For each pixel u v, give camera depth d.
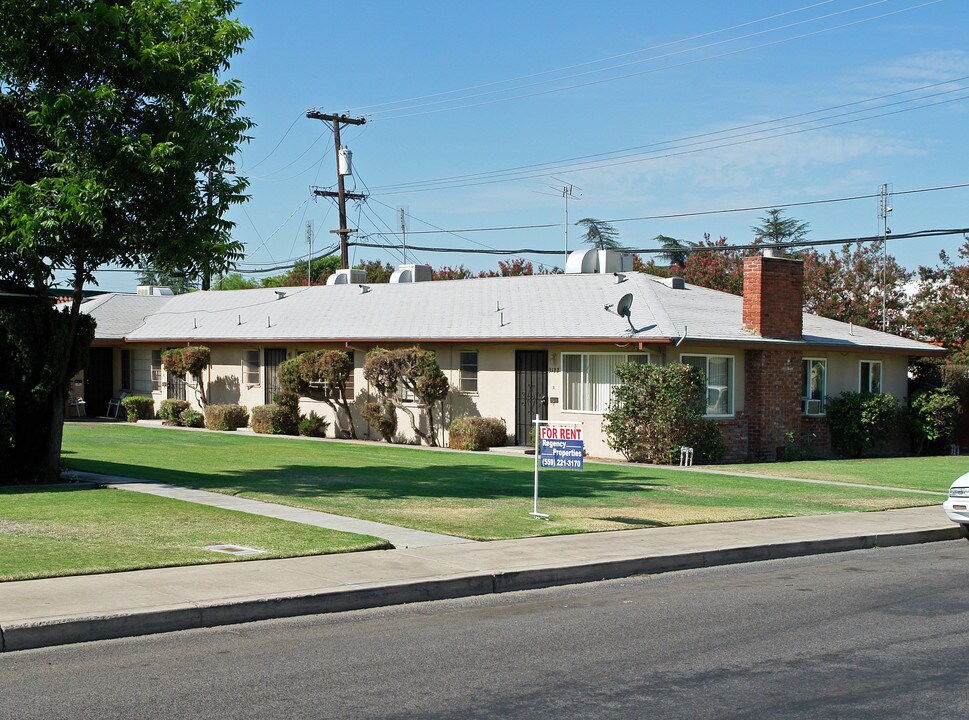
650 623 8.97
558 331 26.59
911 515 16.11
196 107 15.77
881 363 31.16
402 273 35.28
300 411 32.47
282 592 9.21
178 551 10.88
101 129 15.11
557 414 26.80
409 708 6.44
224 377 35.12
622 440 24.92
